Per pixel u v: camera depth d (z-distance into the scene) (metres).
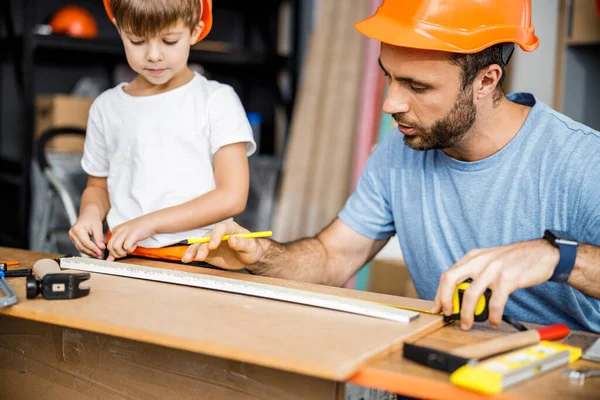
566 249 0.89
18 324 1.04
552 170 1.18
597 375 0.72
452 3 1.06
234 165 1.41
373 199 1.40
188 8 1.30
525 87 2.46
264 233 1.17
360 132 3.15
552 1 2.41
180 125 1.43
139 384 0.93
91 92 3.41
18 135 3.38
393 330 0.84
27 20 2.89
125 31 1.31
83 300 0.92
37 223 2.75
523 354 0.75
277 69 3.71
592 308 1.20
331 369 0.69
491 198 1.23
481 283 0.87
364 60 3.23
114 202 1.45
